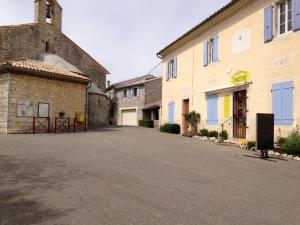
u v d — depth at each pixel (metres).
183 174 5.12
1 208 3.25
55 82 15.15
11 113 13.10
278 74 9.24
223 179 4.85
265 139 7.48
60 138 10.79
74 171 5.09
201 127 13.68
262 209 3.41
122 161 6.19
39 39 23.39
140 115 31.62
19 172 4.92
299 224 2.98
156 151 7.92
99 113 23.69
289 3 9.25
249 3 10.67
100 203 3.47
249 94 10.51
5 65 12.91
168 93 17.67
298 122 8.41
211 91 12.94
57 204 3.41
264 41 9.86
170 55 17.53
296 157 7.24
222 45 12.31
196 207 3.41
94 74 27.98
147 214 3.15
